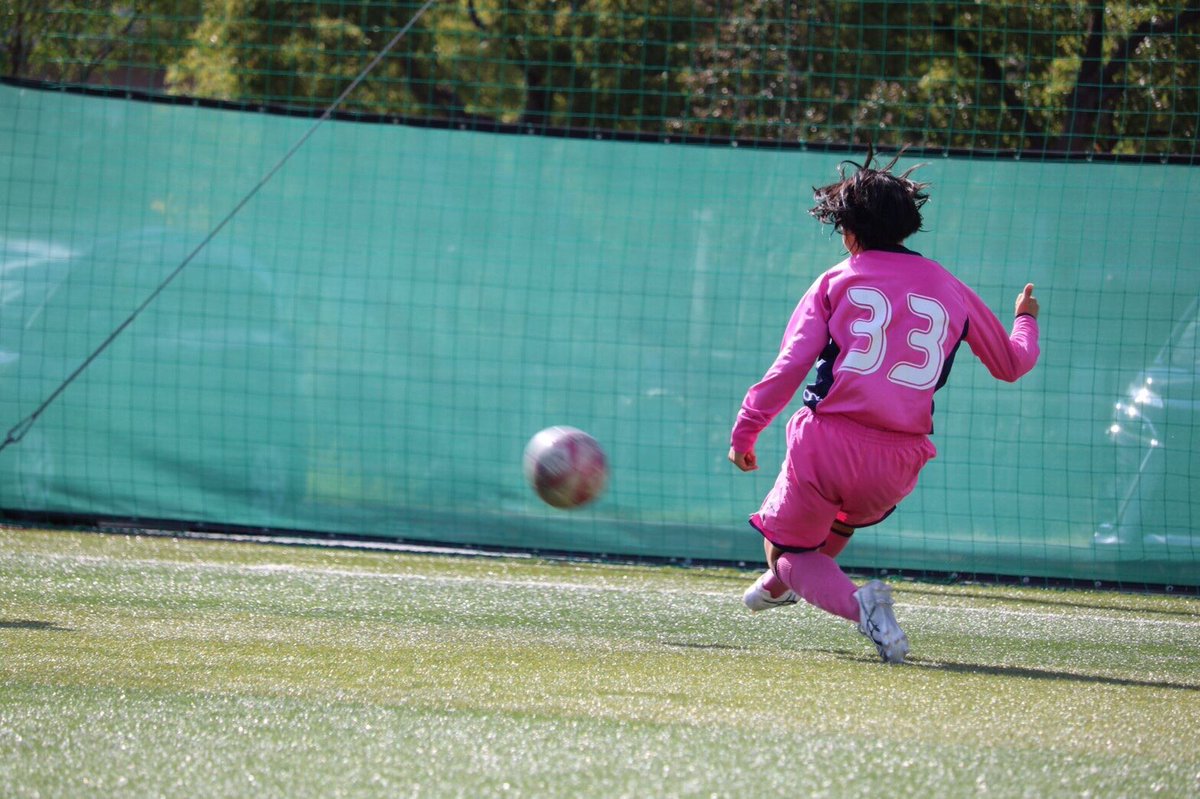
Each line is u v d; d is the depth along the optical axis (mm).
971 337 14523
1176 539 24578
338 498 26969
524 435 26672
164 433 27266
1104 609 21797
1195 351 24766
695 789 8664
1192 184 24844
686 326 26328
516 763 9219
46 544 24766
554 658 14164
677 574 24484
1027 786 8977
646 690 12164
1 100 27516
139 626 15695
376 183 26984
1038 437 25125
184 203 27312
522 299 26688
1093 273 25156
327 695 11594
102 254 27391
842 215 14516
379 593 19594
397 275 26938
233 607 17672
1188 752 10211
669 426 26312
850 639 16344
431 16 49594
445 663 13633
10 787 8570
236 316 27172
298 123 27156
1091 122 35781
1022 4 35156
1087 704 12188
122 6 42125
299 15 48281
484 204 26812
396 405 26875
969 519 25234
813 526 14391
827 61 41250
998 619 19312
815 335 14094
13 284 27438
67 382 26094
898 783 8914
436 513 26750
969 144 38062
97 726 10156
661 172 26469
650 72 45219
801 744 9891
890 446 13766
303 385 27047
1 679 12008
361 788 8594
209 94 47562
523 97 49625
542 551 26422
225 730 10078
